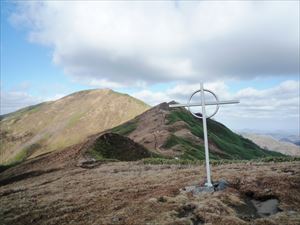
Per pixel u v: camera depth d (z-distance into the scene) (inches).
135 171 1403.8
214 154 4446.4
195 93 832.3
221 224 556.4
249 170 1000.9
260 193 702.5
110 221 639.1
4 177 2687.0
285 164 1084.5
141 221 601.0
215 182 807.1
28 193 1198.9
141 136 4810.5
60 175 1673.2
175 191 784.9
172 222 569.9
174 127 5152.6
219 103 812.0
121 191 923.4
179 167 1389.0
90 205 820.6
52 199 986.7
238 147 5871.1
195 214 610.2
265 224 547.5
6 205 1012.5
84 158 2175.2
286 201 654.5
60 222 728.3
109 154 2490.2
